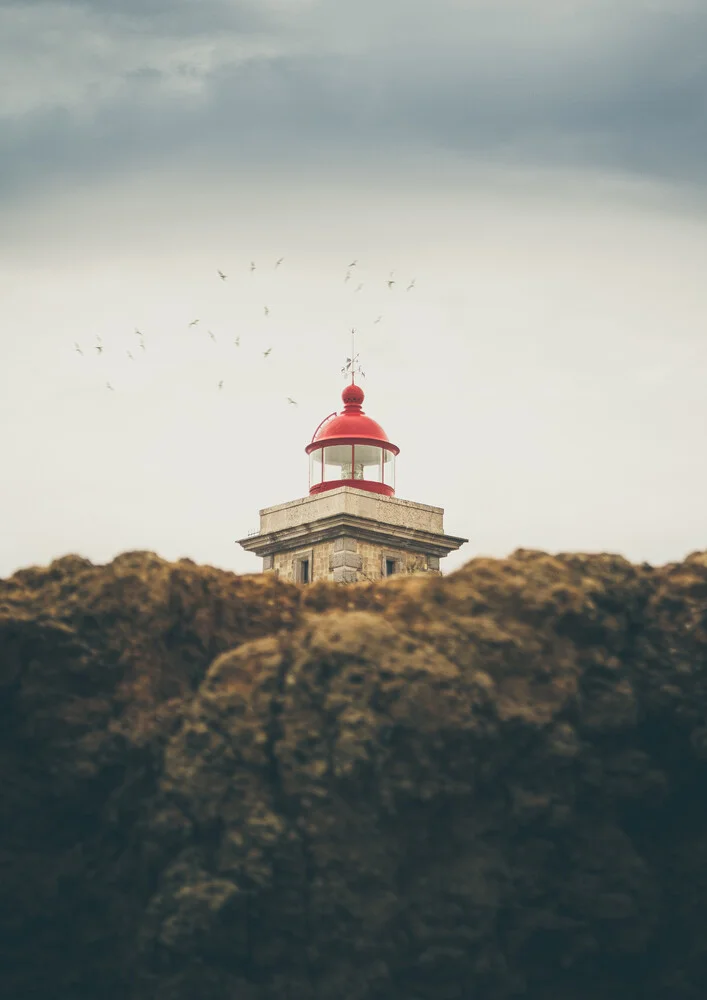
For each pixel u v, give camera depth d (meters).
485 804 58.84
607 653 61.28
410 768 57.31
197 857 57.12
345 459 83.62
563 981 59.44
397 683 57.62
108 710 59.66
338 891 56.31
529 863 59.00
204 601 62.72
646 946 59.62
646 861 60.81
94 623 60.59
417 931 56.94
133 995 57.69
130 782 58.75
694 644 62.03
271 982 56.66
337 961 56.44
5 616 59.56
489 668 59.88
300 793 57.16
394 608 62.09
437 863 57.88
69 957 59.09
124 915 58.25
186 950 56.06
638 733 61.31
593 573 62.72
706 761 61.19
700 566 63.72
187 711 59.22
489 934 57.59
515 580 61.94
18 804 58.91
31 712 59.09
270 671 59.09
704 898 60.34
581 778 59.66
